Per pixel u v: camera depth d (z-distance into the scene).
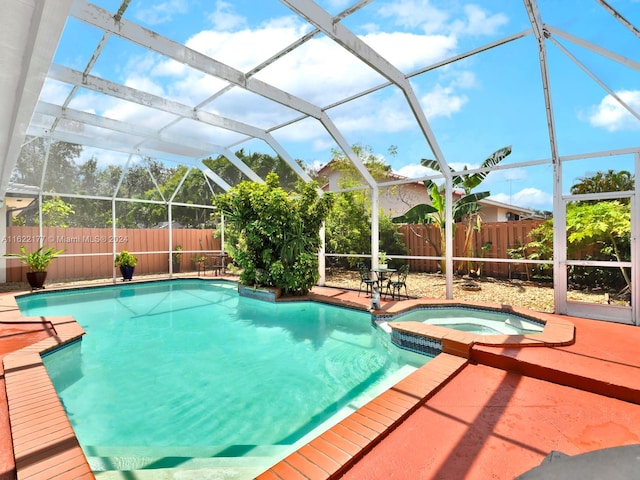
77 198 11.73
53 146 9.10
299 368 4.64
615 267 5.94
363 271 8.77
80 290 10.20
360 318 7.22
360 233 10.73
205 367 4.68
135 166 11.12
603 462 1.11
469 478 2.18
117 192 11.59
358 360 4.94
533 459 2.36
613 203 5.93
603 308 6.03
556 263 6.48
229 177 12.56
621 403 3.15
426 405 3.14
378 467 2.30
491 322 6.25
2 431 2.69
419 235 10.85
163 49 5.00
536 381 3.66
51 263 11.16
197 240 14.69
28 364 4.00
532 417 2.91
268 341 5.79
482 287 8.84
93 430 3.18
